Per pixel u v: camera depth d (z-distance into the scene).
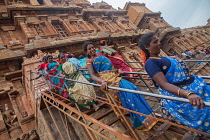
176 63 1.73
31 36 11.98
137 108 2.22
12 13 13.73
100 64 2.75
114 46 12.87
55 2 24.89
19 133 5.86
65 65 3.47
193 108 1.60
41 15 14.98
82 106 3.14
